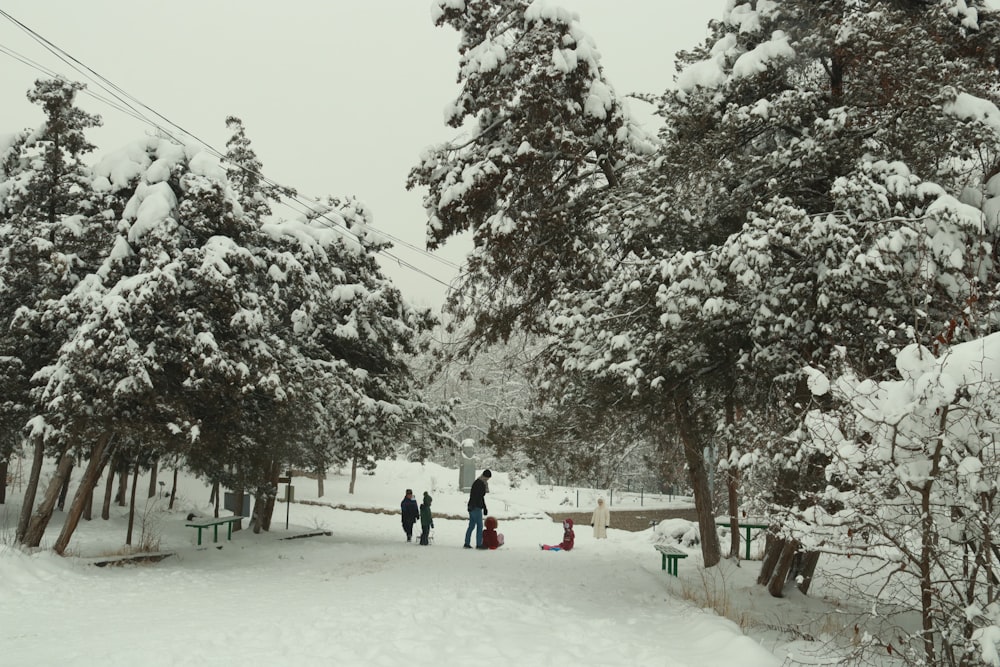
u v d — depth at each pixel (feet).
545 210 48.39
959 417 16.49
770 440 30.89
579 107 47.34
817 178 36.73
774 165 35.29
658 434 50.03
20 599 33.63
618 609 33.94
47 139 53.83
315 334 69.46
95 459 49.14
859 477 17.62
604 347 39.65
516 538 83.97
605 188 50.31
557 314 43.68
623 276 38.91
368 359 77.30
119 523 71.31
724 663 22.16
